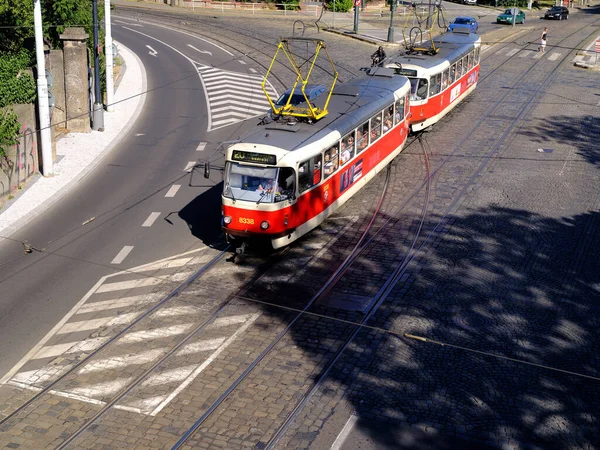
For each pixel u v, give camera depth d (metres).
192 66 44.03
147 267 18.62
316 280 17.86
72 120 31.05
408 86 27.34
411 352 14.66
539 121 32.59
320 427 12.38
